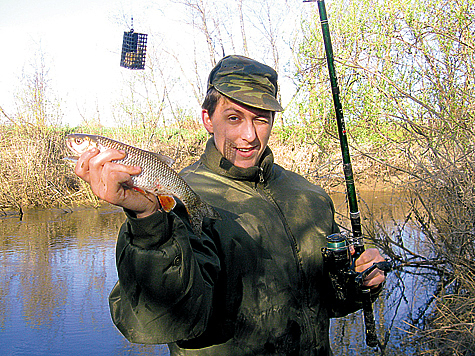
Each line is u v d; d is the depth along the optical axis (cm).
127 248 125
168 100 1744
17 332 509
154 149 1655
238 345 173
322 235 208
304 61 1048
